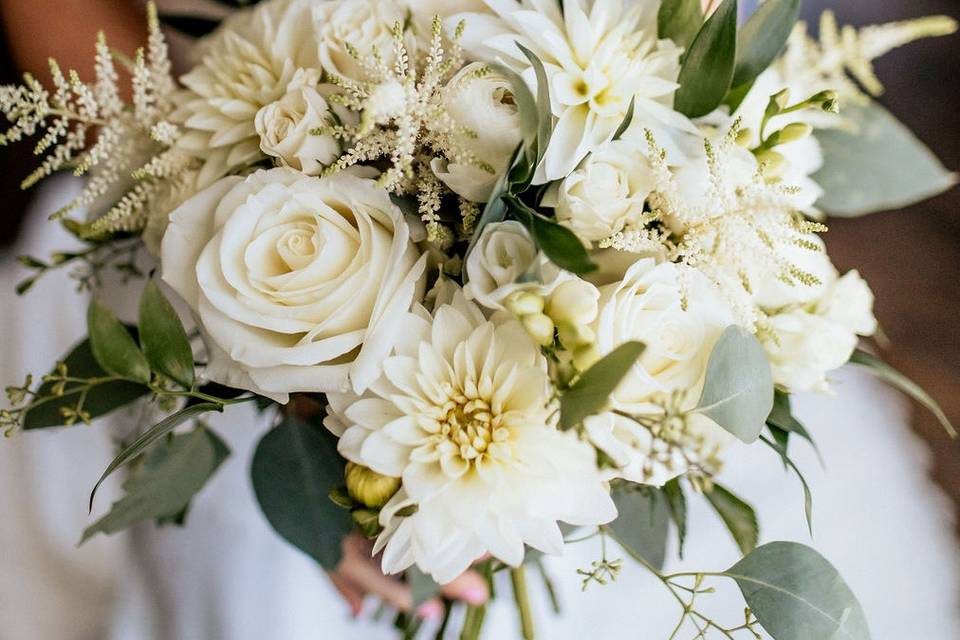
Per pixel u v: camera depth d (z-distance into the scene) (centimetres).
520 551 39
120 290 63
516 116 40
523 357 39
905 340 109
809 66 50
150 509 47
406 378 39
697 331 39
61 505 64
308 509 47
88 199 44
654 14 43
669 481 45
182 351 41
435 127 39
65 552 64
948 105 130
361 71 42
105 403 47
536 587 60
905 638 59
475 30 41
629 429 39
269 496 47
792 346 42
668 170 39
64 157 44
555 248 37
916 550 61
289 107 42
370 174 42
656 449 38
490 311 40
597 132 41
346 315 39
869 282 116
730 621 59
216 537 63
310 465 47
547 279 39
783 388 43
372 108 37
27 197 83
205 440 49
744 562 42
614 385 35
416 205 41
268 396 41
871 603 59
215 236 41
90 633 64
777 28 42
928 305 112
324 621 63
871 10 132
